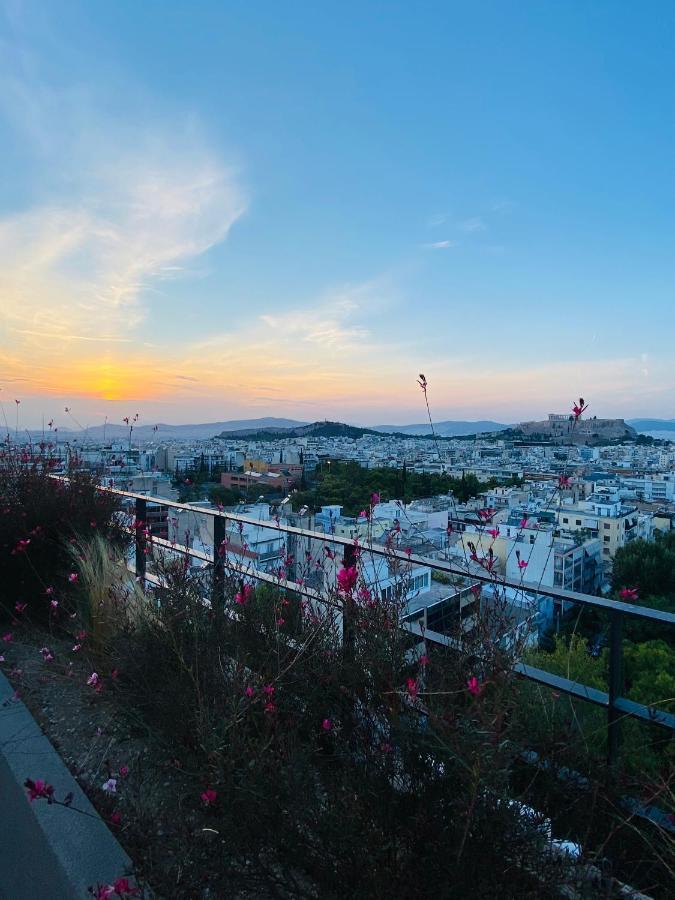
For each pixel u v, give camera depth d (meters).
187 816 1.68
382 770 1.42
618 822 1.35
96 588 3.09
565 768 1.43
